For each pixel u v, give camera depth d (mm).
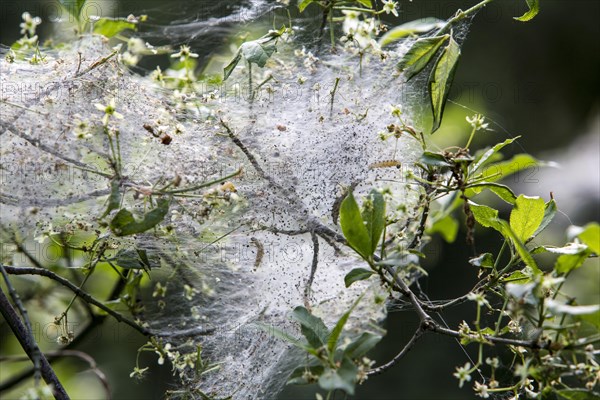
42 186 1614
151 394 1975
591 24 3059
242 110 1659
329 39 1712
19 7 1963
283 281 1673
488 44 2967
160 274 1740
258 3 1784
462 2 1938
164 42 1934
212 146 1635
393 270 1610
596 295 1876
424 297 1721
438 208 1760
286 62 1690
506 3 2490
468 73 2920
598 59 3055
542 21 3031
